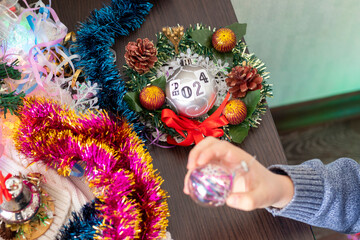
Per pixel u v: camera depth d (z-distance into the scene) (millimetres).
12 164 715
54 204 694
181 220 723
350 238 1093
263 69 787
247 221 724
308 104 1392
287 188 665
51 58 775
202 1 853
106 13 798
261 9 1159
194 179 575
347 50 1267
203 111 729
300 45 1254
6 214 654
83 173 717
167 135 754
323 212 684
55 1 850
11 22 753
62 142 700
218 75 781
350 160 734
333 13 1170
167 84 731
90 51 769
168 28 763
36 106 712
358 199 708
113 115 737
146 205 673
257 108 767
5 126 733
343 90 1392
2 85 739
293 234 720
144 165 693
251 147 766
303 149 1342
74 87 751
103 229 651
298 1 1140
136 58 741
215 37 760
